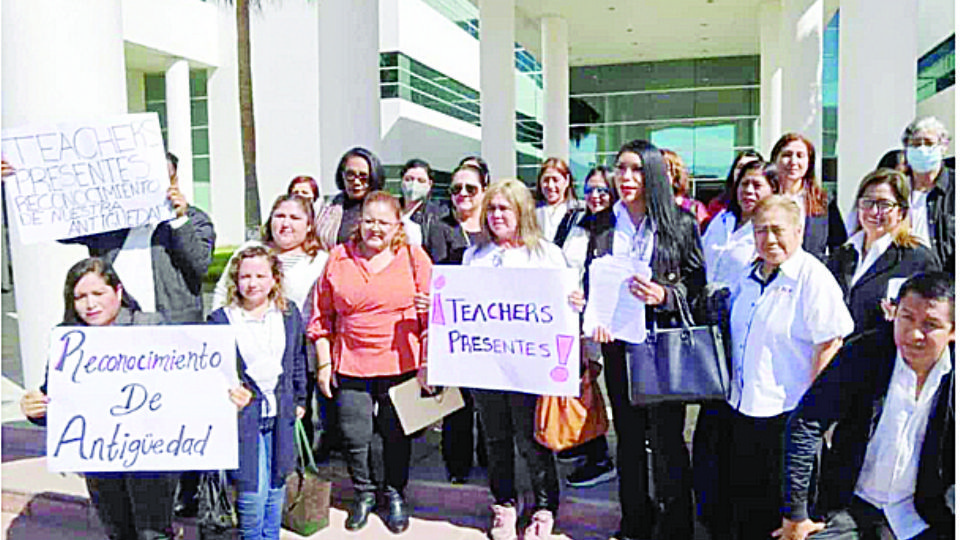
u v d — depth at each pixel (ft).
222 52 61.98
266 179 60.75
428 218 13.96
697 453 10.85
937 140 11.20
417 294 11.43
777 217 9.00
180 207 11.94
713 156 69.82
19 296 16.02
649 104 71.15
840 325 8.80
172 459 9.77
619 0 46.60
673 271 9.97
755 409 9.34
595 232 10.88
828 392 8.10
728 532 10.64
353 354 11.47
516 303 10.59
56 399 9.71
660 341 9.80
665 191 10.11
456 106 77.61
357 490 12.15
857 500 8.08
